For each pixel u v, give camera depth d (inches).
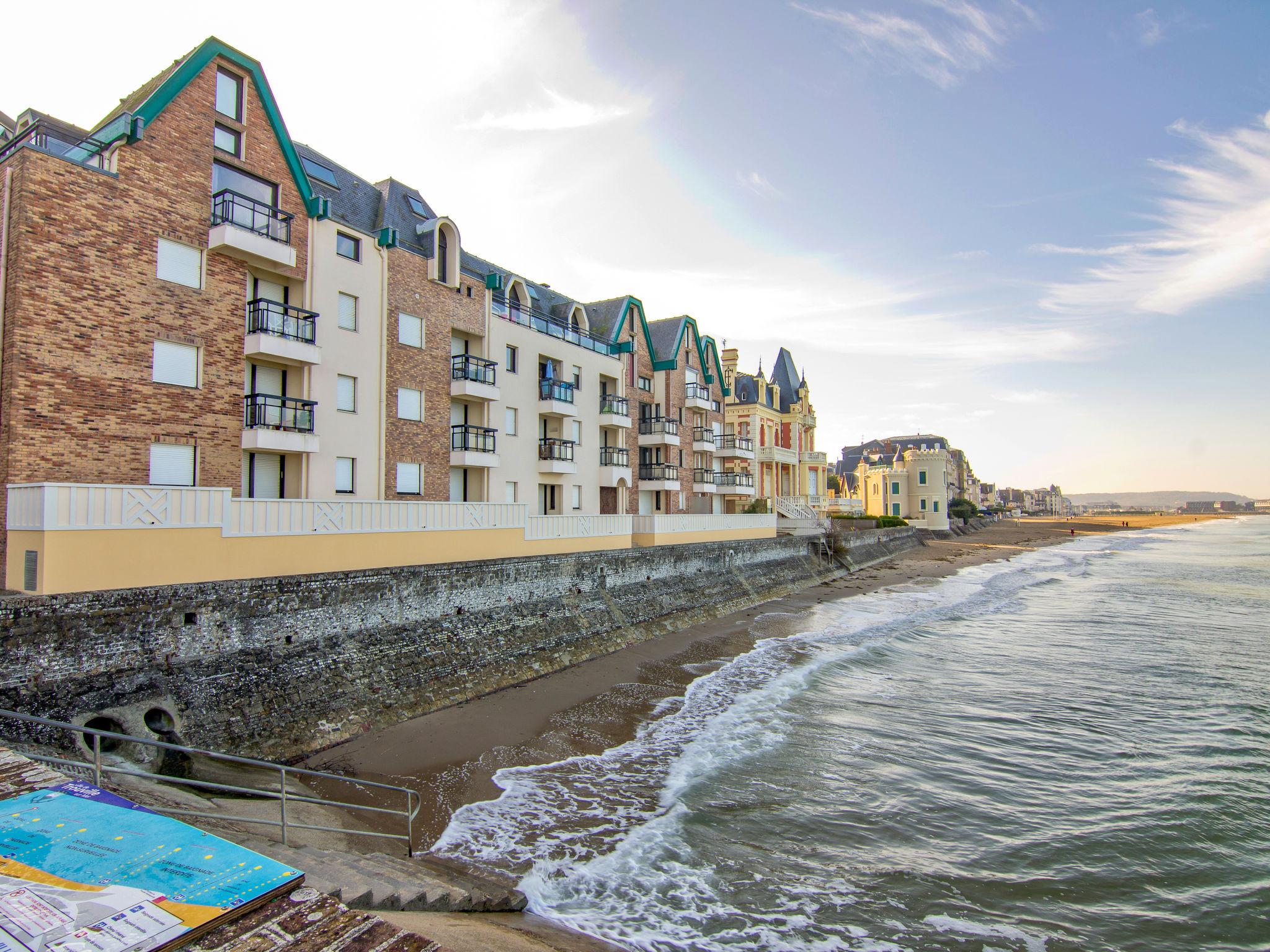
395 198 990.4
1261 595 1617.9
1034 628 1171.9
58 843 198.1
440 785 500.1
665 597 1154.7
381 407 853.2
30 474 526.6
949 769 559.2
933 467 3720.5
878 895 382.6
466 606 767.7
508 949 258.1
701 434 1765.5
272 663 557.6
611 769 541.3
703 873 399.5
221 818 311.0
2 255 544.7
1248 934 354.3
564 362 1254.9
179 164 633.6
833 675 832.9
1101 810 491.2
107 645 463.8
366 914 181.6
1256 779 544.7
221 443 658.8
